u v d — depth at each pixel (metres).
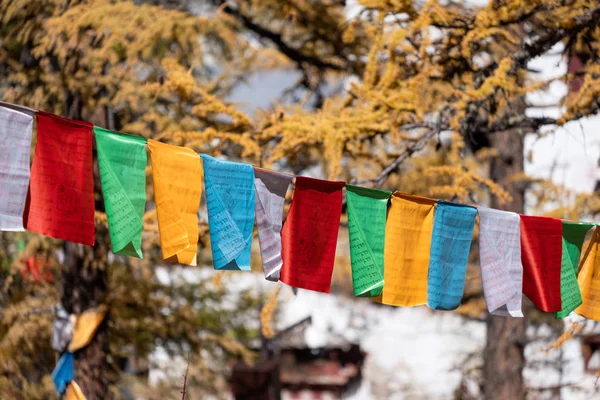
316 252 6.63
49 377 13.60
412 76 10.32
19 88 12.37
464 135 10.24
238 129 9.89
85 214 5.57
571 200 12.89
